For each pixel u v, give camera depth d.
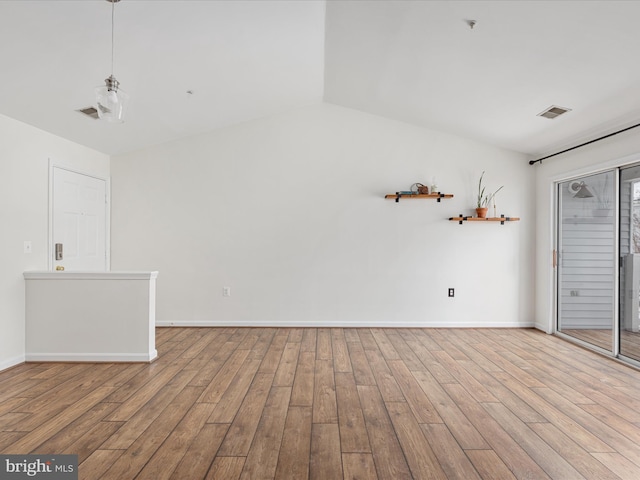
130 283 3.81
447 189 5.29
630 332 3.81
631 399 2.95
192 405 2.81
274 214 5.29
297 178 5.29
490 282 5.29
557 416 2.66
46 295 3.81
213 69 3.78
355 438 2.36
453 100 4.30
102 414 2.66
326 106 5.31
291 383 3.24
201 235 5.30
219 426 2.50
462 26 2.96
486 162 5.29
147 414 2.66
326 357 3.96
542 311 5.12
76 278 3.82
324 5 2.99
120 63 3.28
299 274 5.29
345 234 5.28
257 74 4.07
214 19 2.97
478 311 5.29
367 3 2.93
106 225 5.21
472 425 2.53
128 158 5.29
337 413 2.69
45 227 4.11
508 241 5.30
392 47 3.51
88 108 3.82
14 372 3.52
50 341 3.83
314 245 5.28
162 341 4.57
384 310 5.29
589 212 4.37
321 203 5.29
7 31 2.62
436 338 4.74
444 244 5.28
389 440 2.33
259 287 5.30
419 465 2.08
